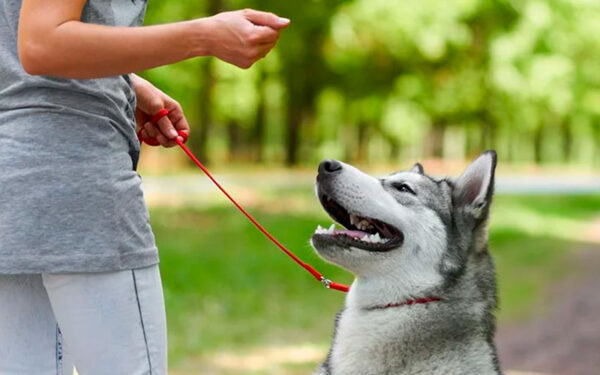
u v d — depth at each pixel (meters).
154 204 21.61
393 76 32.09
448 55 29.98
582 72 34.75
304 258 14.73
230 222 18.61
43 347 3.26
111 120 3.12
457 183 4.50
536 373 8.47
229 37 3.00
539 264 16.84
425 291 4.25
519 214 25.58
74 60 2.88
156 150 35.28
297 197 24.45
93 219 3.03
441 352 4.21
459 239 4.37
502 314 11.88
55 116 3.02
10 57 3.06
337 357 4.40
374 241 4.29
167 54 2.98
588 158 63.25
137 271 3.16
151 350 3.21
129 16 3.15
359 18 25.86
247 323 10.50
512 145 52.97
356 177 4.37
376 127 38.09
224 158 40.53
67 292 3.07
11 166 2.99
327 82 33.69
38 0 2.87
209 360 8.58
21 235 2.97
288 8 24.80
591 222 25.81
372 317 4.29
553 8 30.33
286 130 37.69
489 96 33.09
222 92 31.66
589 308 12.22
